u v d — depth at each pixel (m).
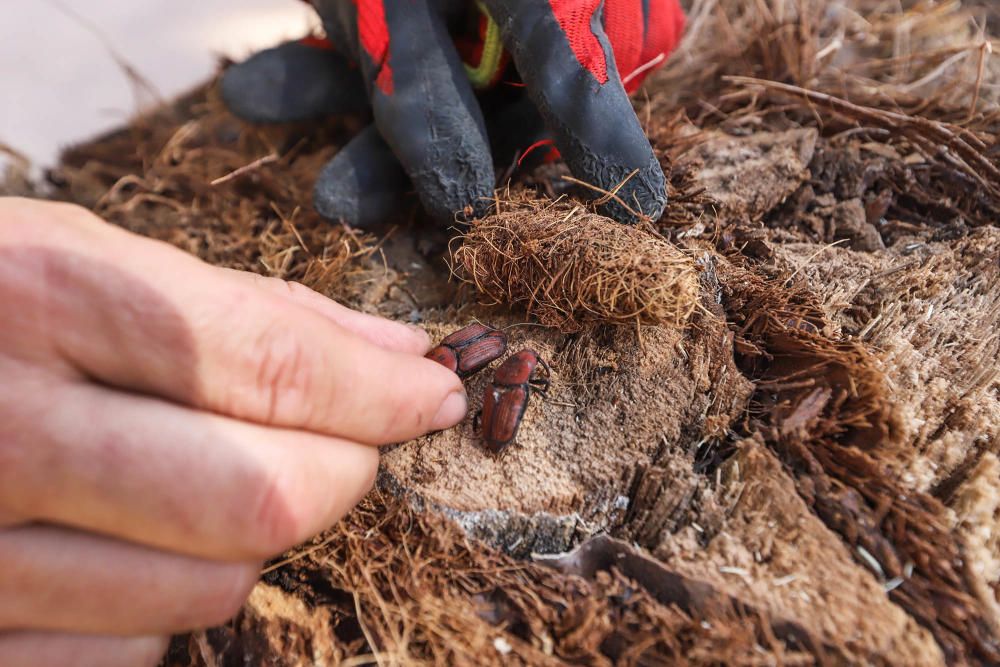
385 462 0.19
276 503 0.15
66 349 0.14
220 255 0.28
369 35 0.23
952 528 0.17
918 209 0.26
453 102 0.22
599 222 0.20
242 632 0.18
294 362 0.15
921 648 0.16
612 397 0.20
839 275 0.22
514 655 0.16
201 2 0.44
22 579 0.14
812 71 0.31
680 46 0.35
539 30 0.21
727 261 0.23
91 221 0.14
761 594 0.16
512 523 0.18
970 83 0.31
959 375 0.20
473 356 0.20
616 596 0.17
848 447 0.18
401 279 0.25
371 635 0.17
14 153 0.33
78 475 0.13
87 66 0.40
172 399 0.15
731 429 0.19
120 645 0.16
